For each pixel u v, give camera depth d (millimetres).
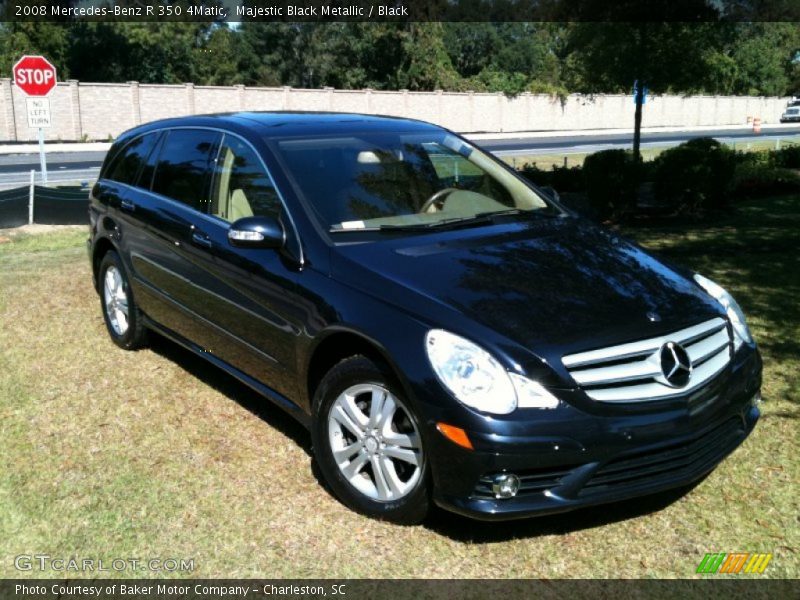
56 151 33938
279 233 3777
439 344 3094
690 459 3266
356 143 4465
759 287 7098
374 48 55688
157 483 3711
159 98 41594
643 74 14219
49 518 3410
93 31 46281
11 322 6191
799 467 3832
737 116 68062
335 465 3496
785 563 3113
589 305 3322
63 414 4480
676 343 3246
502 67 74500
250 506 3520
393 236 3854
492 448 2924
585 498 3045
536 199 4660
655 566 3104
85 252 9094
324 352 3670
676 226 10789
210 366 5273
